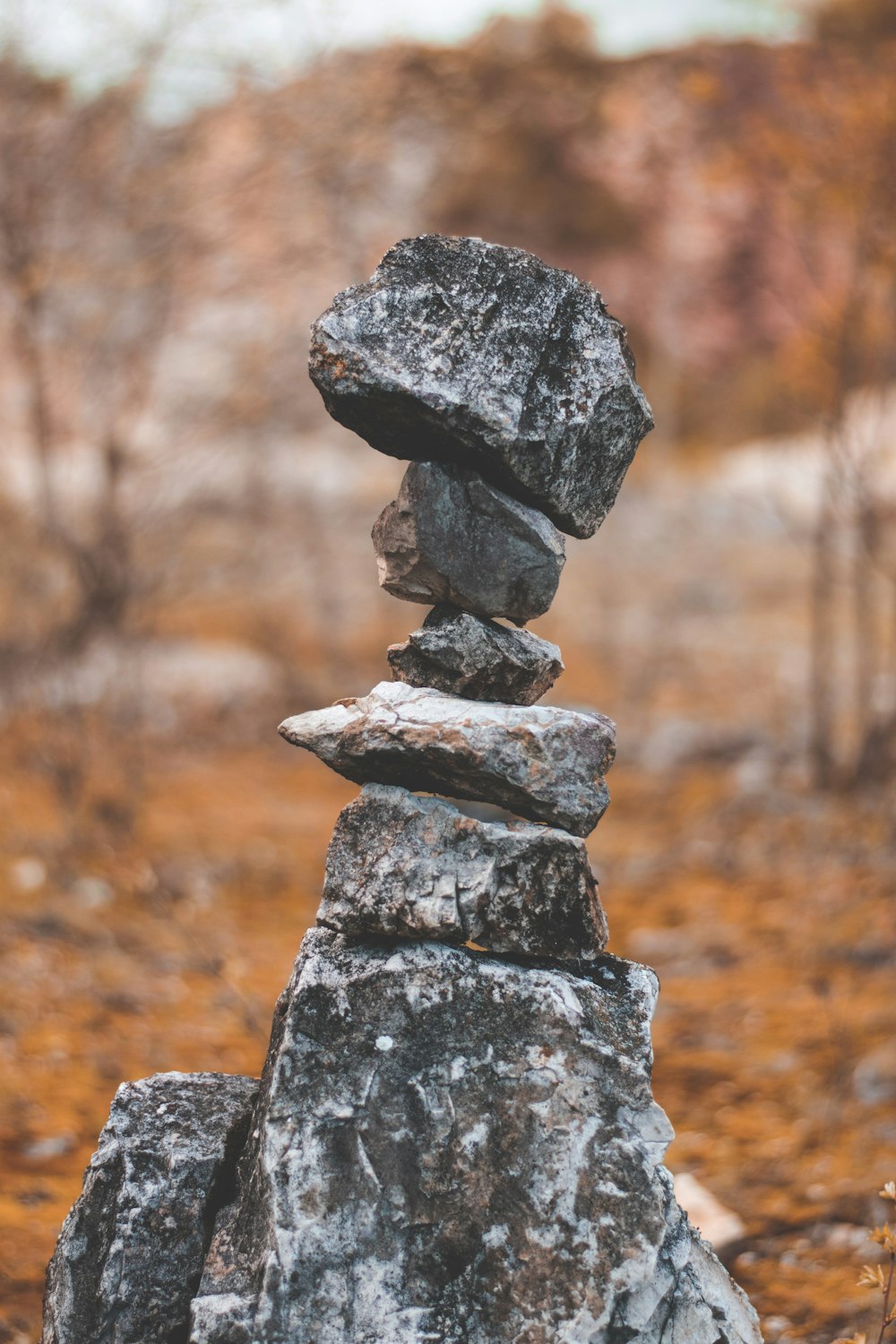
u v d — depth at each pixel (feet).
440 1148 6.50
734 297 63.82
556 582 6.97
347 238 24.88
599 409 6.79
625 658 37.19
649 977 7.07
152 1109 7.34
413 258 6.79
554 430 6.65
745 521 54.34
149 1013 15.72
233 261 24.99
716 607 43.34
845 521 26.63
